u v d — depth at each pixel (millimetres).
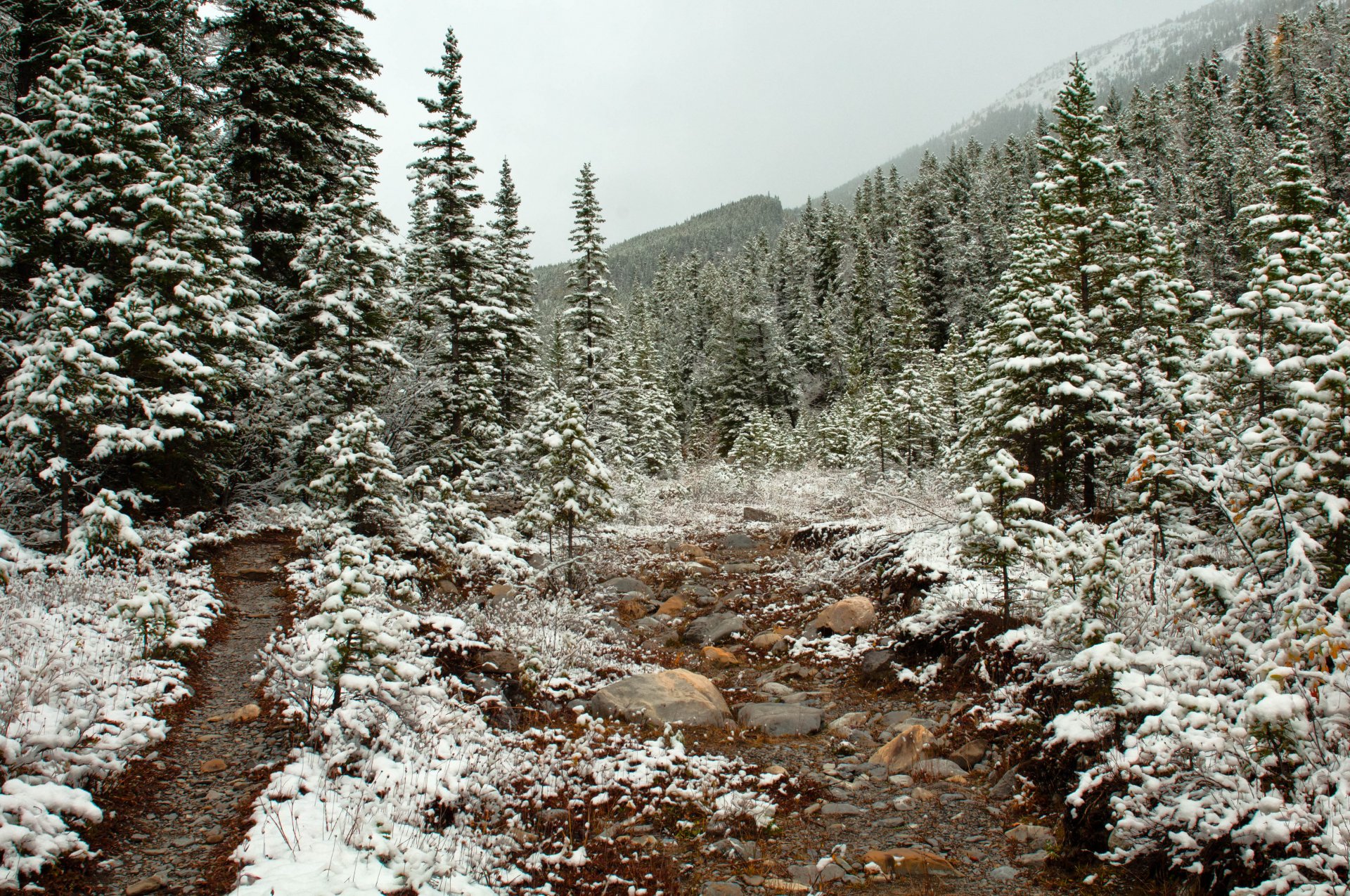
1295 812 4824
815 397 64188
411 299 21453
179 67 19266
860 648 12891
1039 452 18203
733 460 48156
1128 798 5941
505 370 27953
